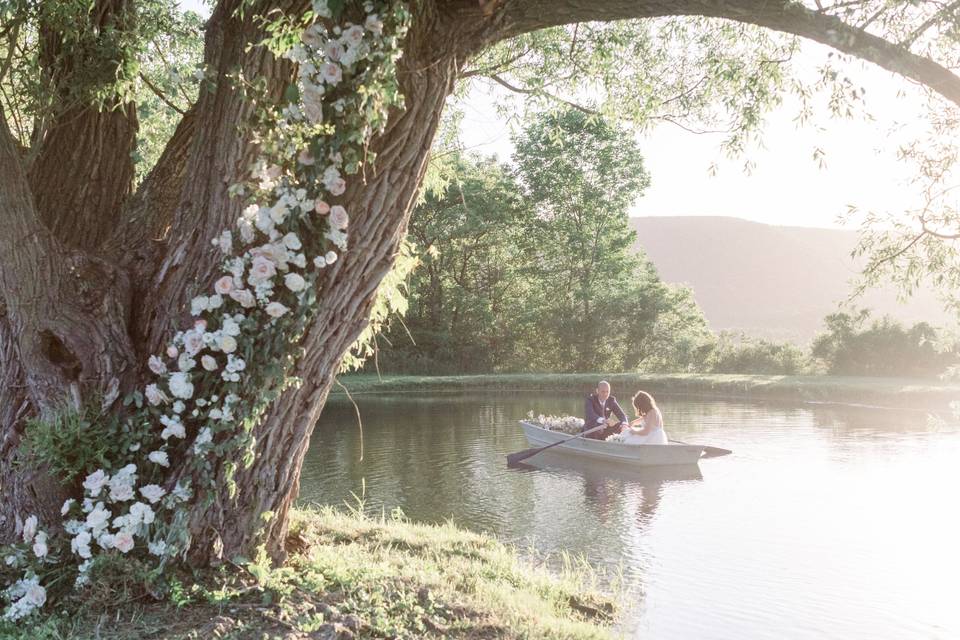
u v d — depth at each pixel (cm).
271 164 420
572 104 816
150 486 414
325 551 551
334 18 374
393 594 468
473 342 4031
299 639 377
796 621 627
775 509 1033
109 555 411
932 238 577
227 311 422
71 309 432
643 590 703
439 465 1380
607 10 385
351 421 2114
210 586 423
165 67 614
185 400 429
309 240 412
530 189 4144
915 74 366
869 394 2598
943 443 1647
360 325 443
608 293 4053
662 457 1359
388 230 421
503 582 600
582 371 3991
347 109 387
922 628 618
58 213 494
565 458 1460
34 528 423
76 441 420
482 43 404
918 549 845
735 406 2545
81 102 497
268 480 446
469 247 4062
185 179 450
